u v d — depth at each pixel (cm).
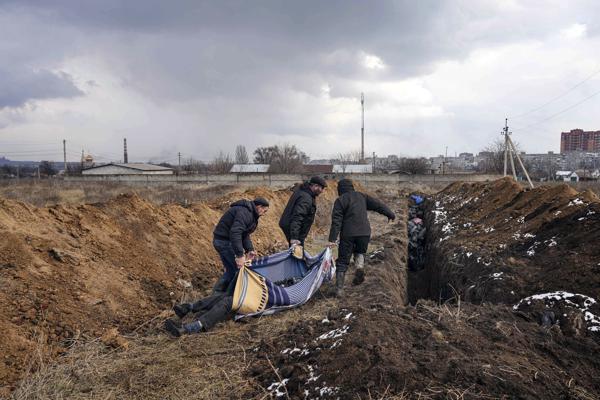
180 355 448
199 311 550
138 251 707
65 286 529
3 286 481
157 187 3334
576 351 396
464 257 799
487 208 1098
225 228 579
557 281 549
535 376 337
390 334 393
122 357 443
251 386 380
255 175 3997
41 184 3284
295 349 414
